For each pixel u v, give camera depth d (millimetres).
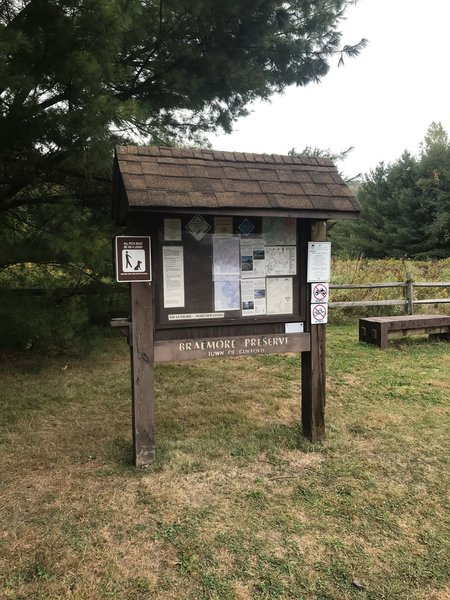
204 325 3574
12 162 5367
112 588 2281
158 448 3795
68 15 4906
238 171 3633
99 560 2473
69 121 4688
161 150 3621
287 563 2463
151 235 3430
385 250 34062
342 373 6102
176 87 7000
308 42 7742
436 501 3051
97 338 6539
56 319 5684
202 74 7125
